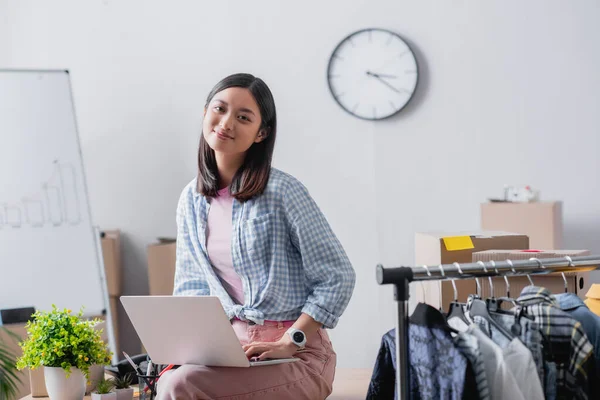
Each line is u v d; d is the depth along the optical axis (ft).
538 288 5.99
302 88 15.19
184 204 8.21
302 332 7.34
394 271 5.44
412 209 14.92
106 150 15.74
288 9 15.20
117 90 15.67
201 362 7.14
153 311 7.02
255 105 7.68
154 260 14.62
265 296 7.63
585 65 14.37
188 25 15.48
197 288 8.21
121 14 15.62
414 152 14.88
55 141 13.44
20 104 13.39
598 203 14.34
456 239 8.45
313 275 7.70
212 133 7.68
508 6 14.56
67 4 15.67
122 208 15.72
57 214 13.33
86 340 8.22
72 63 15.71
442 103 14.78
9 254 13.10
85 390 8.32
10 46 15.71
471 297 6.15
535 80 14.52
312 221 7.75
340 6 15.05
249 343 7.52
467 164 14.74
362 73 14.88
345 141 15.07
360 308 15.10
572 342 5.69
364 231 15.06
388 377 6.22
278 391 7.18
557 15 14.43
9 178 13.24
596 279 14.06
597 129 14.34
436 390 5.66
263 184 7.76
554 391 5.67
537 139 14.53
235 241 7.75
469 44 14.69
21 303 13.00
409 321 5.94
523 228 12.94
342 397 8.39
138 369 8.03
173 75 15.53
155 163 15.61
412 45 14.83
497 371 5.46
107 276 14.97
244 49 15.34
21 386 12.12
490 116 14.66
